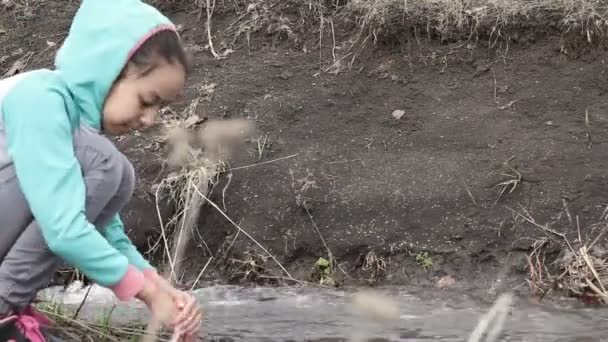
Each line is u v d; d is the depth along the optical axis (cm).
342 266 404
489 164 430
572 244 387
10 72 549
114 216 263
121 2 240
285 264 411
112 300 373
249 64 523
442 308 361
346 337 329
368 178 433
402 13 513
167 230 428
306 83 500
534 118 458
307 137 462
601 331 329
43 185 226
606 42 489
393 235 407
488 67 495
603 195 405
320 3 546
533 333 328
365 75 501
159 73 237
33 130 227
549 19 500
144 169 450
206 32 555
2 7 597
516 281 382
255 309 369
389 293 380
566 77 481
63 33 575
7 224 236
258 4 557
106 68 234
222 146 456
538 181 416
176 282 402
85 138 240
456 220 407
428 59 504
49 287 396
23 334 234
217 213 428
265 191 433
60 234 226
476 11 512
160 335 307
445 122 463
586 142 436
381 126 466
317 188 429
